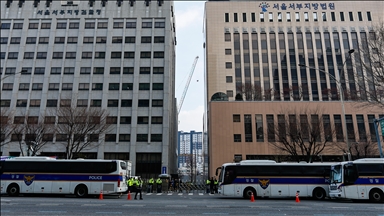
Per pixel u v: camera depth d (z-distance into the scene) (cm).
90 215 1020
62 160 2130
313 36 6144
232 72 5978
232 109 4491
